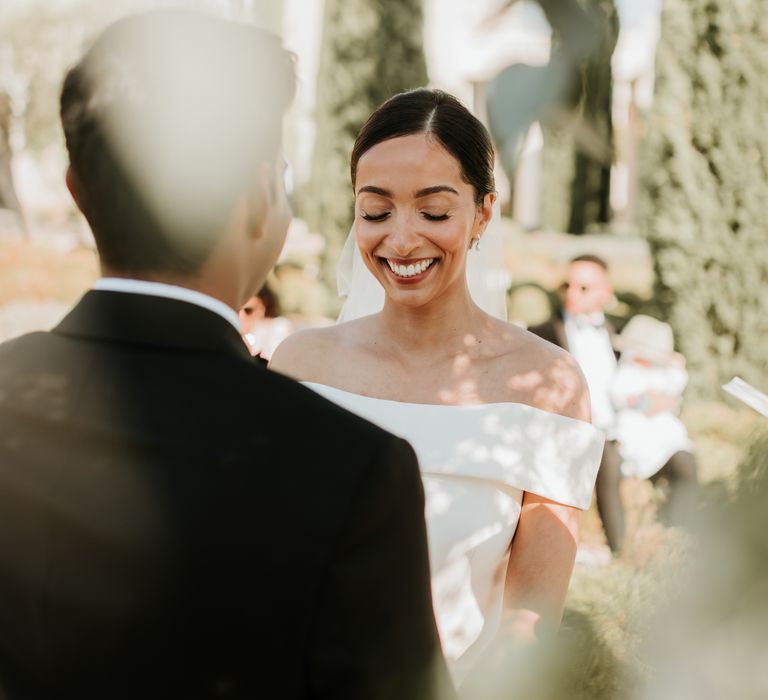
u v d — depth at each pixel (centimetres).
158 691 99
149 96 104
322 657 97
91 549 101
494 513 195
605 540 471
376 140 193
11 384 110
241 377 107
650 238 782
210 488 100
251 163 107
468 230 197
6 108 1376
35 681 102
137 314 109
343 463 100
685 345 761
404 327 211
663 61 773
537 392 204
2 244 1223
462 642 192
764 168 748
